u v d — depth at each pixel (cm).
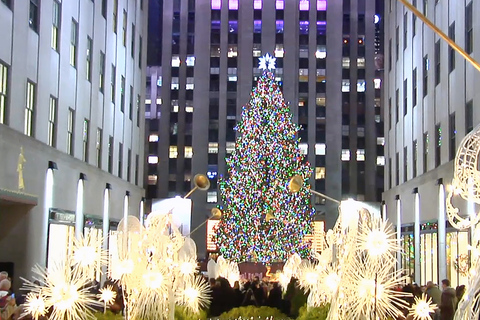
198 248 6650
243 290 2372
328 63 7069
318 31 7119
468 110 2608
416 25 3597
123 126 4019
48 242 2530
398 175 4072
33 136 2417
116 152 3825
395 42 4203
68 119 2878
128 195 4078
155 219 1285
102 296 1152
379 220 1025
